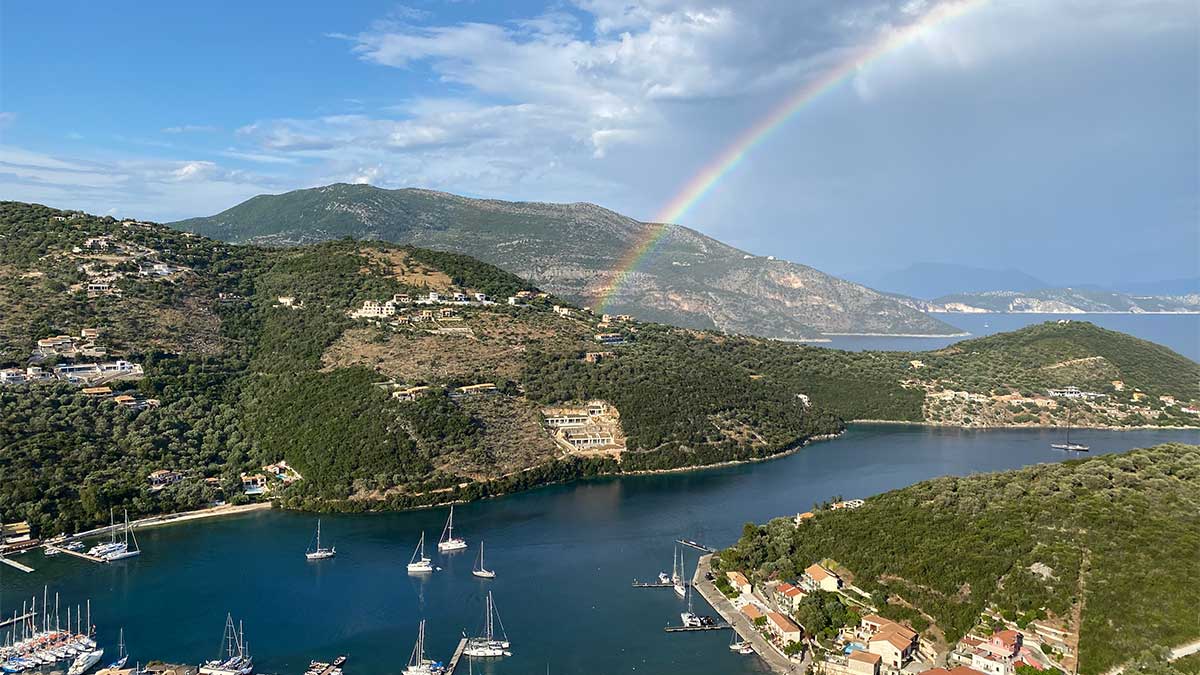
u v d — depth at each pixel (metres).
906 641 143.12
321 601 172.50
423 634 157.12
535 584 182.75
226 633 156.62
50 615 163.75
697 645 153.50
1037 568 151.00
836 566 176.75
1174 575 140.62
